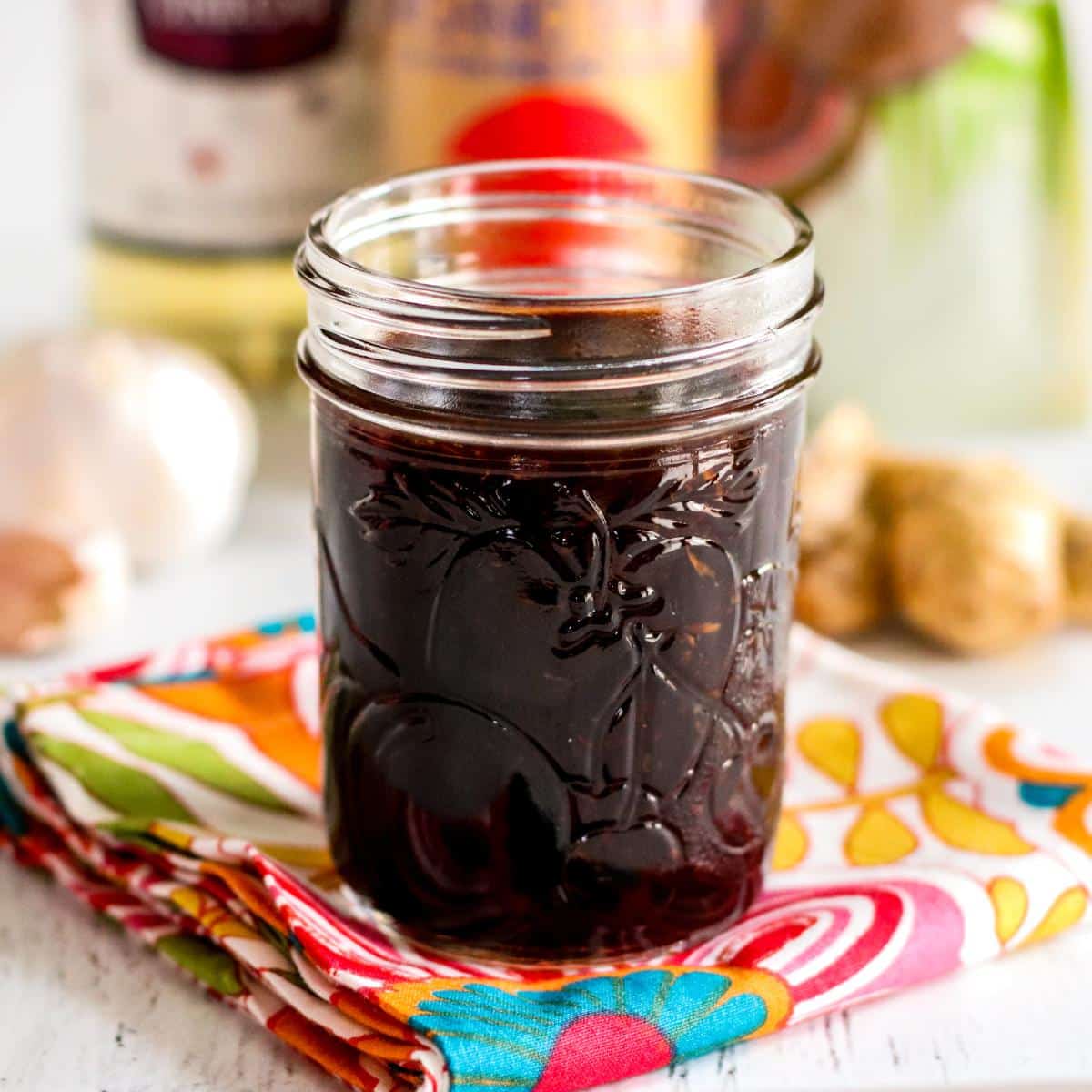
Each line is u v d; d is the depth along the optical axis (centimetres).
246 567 71
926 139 73
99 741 56
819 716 58
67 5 90
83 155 76
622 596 49
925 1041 50
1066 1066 50
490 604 49
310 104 73
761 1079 50
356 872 52
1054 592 65
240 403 72
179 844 52
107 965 53
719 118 74
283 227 75
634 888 51
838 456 66
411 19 69
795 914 52
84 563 66
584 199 54
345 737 51
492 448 48
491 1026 48
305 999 50
